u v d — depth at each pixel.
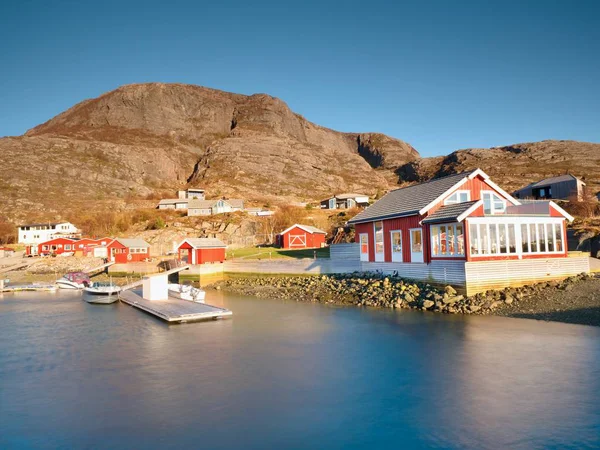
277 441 10.50
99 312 33.84
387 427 11.08
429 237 30.11
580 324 20.80
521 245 27.89
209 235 80.81
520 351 17.02
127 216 104.69
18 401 13.80
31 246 81.88
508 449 9.72
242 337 22.08
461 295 26.53
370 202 109.00
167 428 11.40
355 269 39.06
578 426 10.70
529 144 189.12
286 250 62.53
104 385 15.19
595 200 63.38
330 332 22.22
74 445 10.66
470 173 31.64
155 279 36.53
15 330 26.69
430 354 17.31
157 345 21.20
